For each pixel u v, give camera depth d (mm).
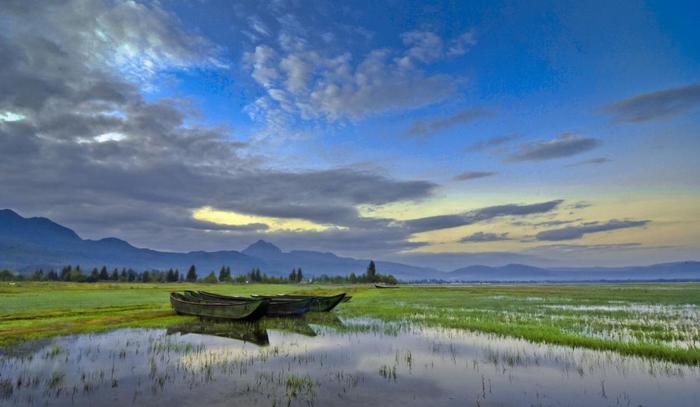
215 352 15953
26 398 10273
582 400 10469
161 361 14320
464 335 20109
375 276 154375
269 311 29250
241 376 12398
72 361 14266
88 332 20922
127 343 17828
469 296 56812
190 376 12359
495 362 14336
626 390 11227
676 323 24312
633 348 15812
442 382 11938
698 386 11523
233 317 25266
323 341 18609
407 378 12320
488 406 10031
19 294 49594
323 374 12688
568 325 23234
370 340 18797
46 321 23875
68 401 10094
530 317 27703
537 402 10344
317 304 32312
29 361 14258
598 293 64812
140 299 44156
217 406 9844
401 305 39594
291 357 15109
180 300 28328
